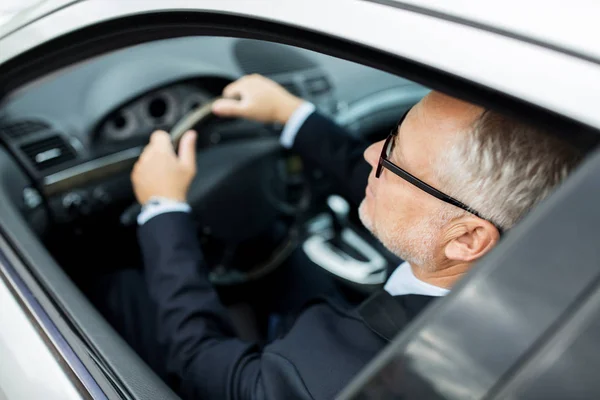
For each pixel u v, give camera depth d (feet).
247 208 5.10
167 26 2.62
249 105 4.25
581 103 1.55
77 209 4.42
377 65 1.91
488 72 1.67
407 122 2.39
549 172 2.03
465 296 1.46
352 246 5.23
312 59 5.34
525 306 1.37
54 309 2.71
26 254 3.11
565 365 1.30
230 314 4.91
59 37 3.00
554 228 1.40
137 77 4.66
